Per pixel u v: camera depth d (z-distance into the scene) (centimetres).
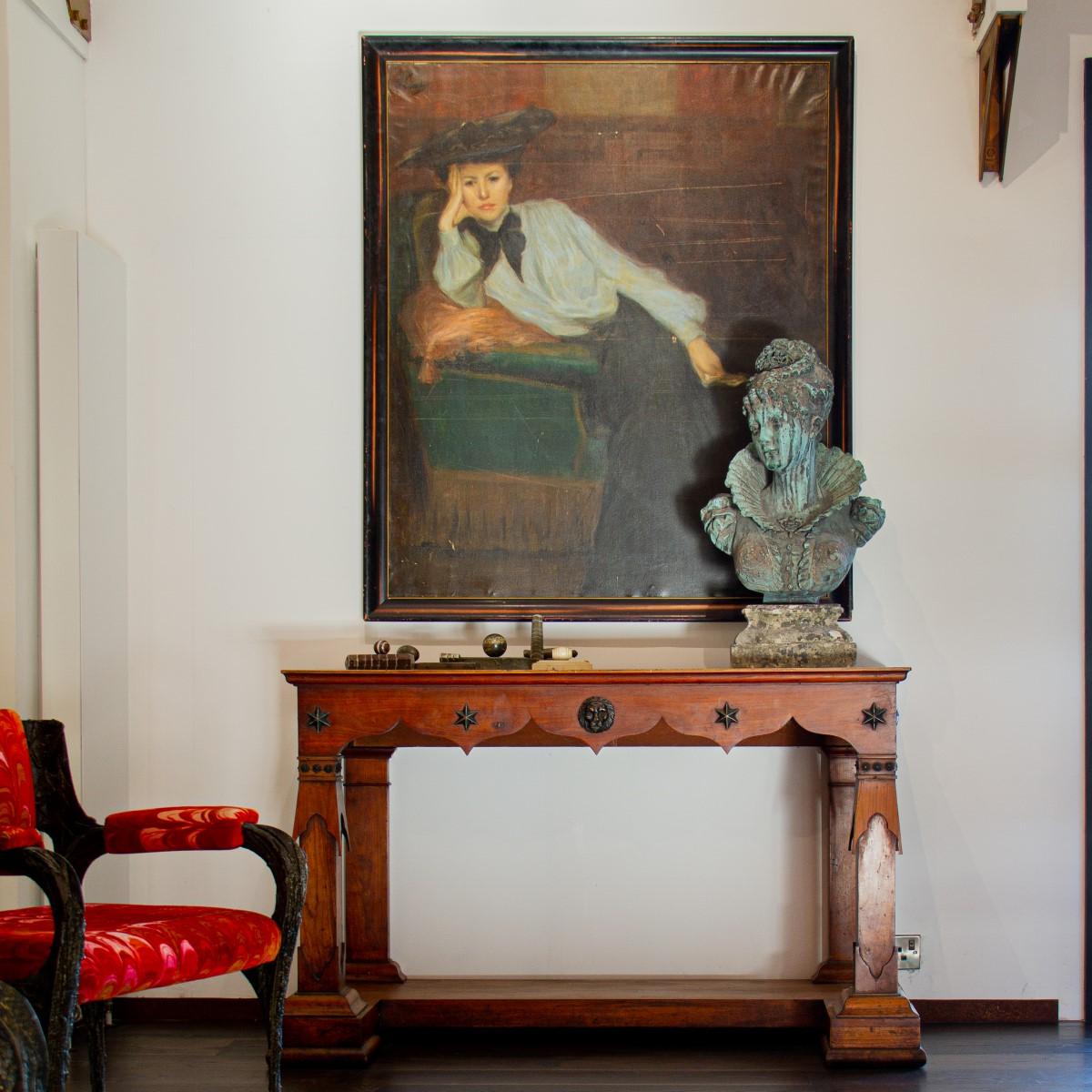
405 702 313
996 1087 296
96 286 347
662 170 363
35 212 338
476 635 361
